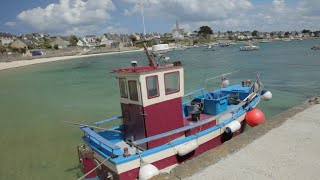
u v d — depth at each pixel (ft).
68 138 49.49
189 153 30.81
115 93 91.91
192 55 264.31
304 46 362.74
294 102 64.95
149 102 28.12
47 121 61.62
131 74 27.91
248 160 22.11
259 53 254.06
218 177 19.93
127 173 26.35
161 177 20.62
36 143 47.73
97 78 138.92
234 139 26.37
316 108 34.99
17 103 84.89
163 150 28.48
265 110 59.21
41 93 101.86
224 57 221.87
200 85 93.09
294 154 22.77
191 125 30.78
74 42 542.57
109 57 334.03
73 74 167.32
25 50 367.25
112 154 26.61
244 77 107.86
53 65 263.08
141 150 28.99
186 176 20.44
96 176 30.50
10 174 36.24
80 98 86.48
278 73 112.68
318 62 147.33
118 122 54.80
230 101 46.52
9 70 232.73
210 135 33.32
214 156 23.09
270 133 27.40
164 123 29.58
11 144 47.78
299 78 97.60
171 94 29.94
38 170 37.09
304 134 26.84
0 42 482.28
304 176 19.44
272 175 19.76
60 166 38.04
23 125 59.31
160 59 32.09
